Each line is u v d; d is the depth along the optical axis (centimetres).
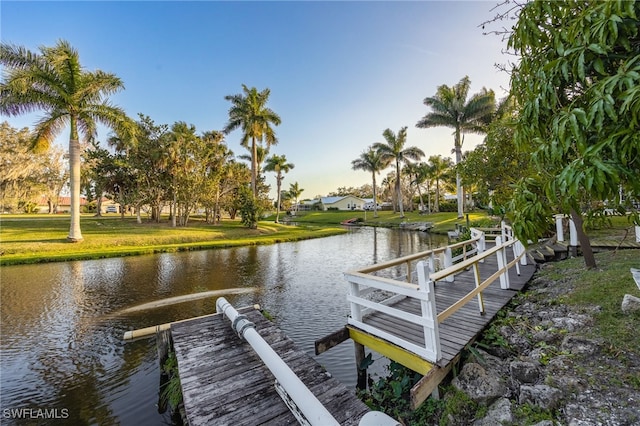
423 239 2039
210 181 2361
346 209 6209
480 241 759
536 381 267
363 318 405
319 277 1002
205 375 318
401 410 309
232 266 1175
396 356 331
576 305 391
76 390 389
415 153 3266
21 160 3086
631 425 200
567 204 149
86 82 1382
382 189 6444
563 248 735
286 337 404
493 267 693
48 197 3784
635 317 320
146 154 2211
